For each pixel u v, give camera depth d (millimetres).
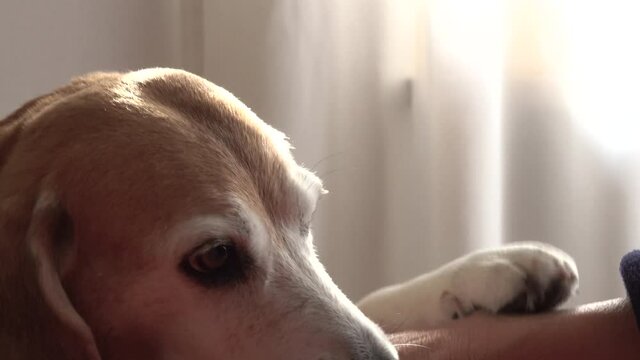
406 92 779
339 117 779
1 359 440
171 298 445
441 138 744
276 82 771
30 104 498
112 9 805
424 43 755
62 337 439
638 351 471
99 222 441
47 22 780
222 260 449
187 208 439
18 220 445
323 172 782
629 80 718
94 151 446
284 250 468
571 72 731
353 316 463
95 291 448
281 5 768
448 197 746
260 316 452
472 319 525
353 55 773
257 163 471
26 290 441
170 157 446
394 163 782
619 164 730
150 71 501
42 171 450
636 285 477
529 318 514
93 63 803
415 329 560
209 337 448
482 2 729
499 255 553
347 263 791
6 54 767
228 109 483
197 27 811
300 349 448
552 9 728
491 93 738
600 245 739
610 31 719
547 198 745
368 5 768
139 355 453
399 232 783
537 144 742
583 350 478
